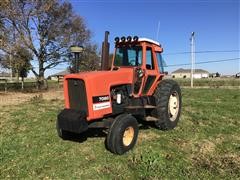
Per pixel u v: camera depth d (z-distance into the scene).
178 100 8.95
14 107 13.79
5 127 9.08
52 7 34.12
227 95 21.34
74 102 6.78
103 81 6.76
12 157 6.29
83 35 36.97
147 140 7.57
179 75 125.25
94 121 6.77
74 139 7.57
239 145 7.36
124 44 8.19
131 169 5.73
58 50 35.84
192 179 5.34
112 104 6.99
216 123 9.76
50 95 23.00
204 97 19.52
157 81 8.48
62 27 35.62
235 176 5.49
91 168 5.75
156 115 8.22
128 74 7.45
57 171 5.61
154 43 8.46
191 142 7.51
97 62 38.81
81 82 6.61
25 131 8.52
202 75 123.12
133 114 7.39
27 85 39.72
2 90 31.73
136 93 7.68
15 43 30.70
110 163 6.00
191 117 10.61
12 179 5.31
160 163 5.91
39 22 34.78
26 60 33.25
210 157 6.48
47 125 9.18
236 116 11.03
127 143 6.66
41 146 7.02
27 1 31.89
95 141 7.42
